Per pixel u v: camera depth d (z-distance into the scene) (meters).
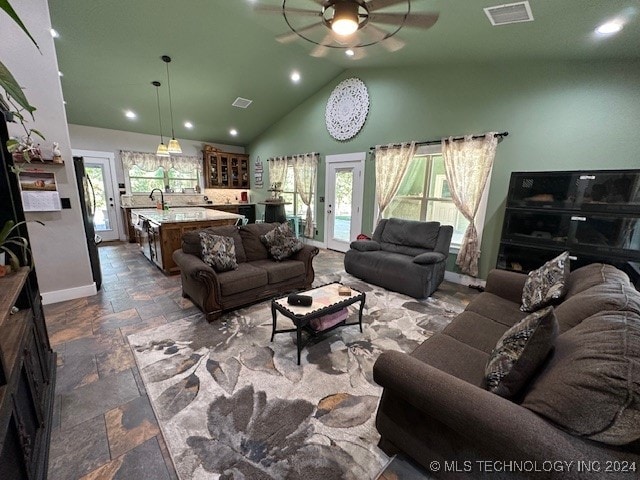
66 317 2.79
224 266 2.99
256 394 1.81
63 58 3.95
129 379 1.93
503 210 3.58
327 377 1.98
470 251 3.79
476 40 2.87
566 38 2.48
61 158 2.92
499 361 1.19
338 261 5.09
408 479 1.30
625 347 0.90
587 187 2.71
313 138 5.97
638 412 0.75
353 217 5.39
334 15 1.96
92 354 2.20
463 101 3.75
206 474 1.31
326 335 2.53
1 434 0.85
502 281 2.41
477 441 0.97
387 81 4.54
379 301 3.30
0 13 2.51
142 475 1.31
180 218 4.29
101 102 5.19
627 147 2.74
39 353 1.69
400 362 1.22
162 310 2.98
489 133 3.49
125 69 4.36
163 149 4.57
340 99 5.25
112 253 5.40
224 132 7.12
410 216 4.67
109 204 6.44
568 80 2.97
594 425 0.81
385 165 4.66
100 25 3.47
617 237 2.62
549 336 1.06
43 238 2.99
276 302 2.29
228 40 3.89
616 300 1.31
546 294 1.94
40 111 2.78
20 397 1.22
